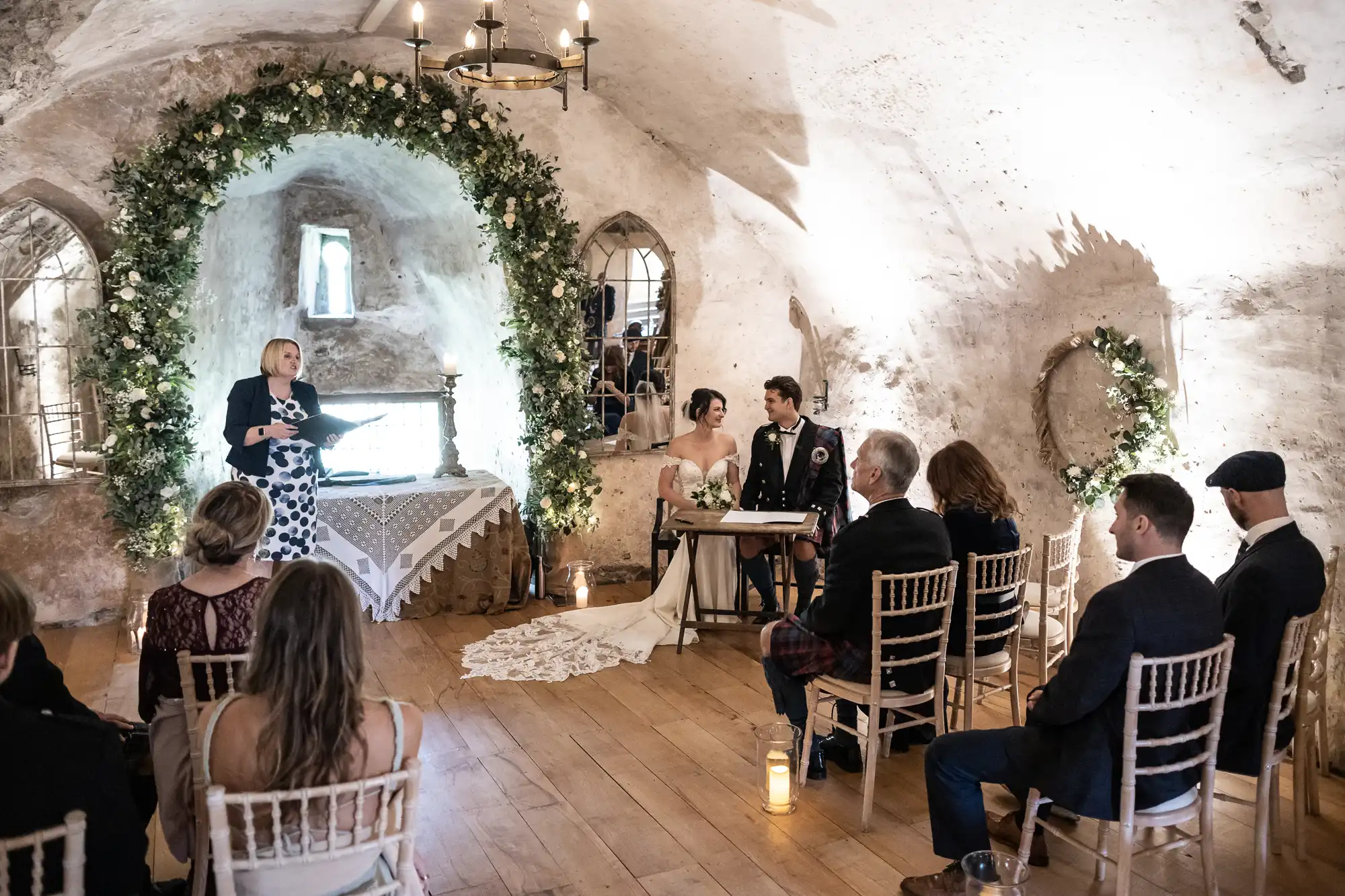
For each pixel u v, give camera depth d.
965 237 5.51
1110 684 2.64
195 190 5.36
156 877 3.25
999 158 4.80
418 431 7.58
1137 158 4.28
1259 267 4.25
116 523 5.54
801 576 5.57
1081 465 5.34
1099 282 5.05
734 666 5.22
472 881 3.21
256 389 5.06
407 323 7.70
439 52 6.04
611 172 6.61
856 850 3.42
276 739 1.96
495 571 6.08
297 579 1.98
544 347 6.25
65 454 5.72
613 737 4.35
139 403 5.36
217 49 5.58
